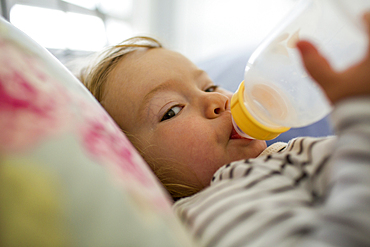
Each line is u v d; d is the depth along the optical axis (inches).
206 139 22.0
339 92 10.8
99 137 10.9
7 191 8.0
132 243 8.3
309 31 15.3
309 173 13.9
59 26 79.7
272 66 17.1
